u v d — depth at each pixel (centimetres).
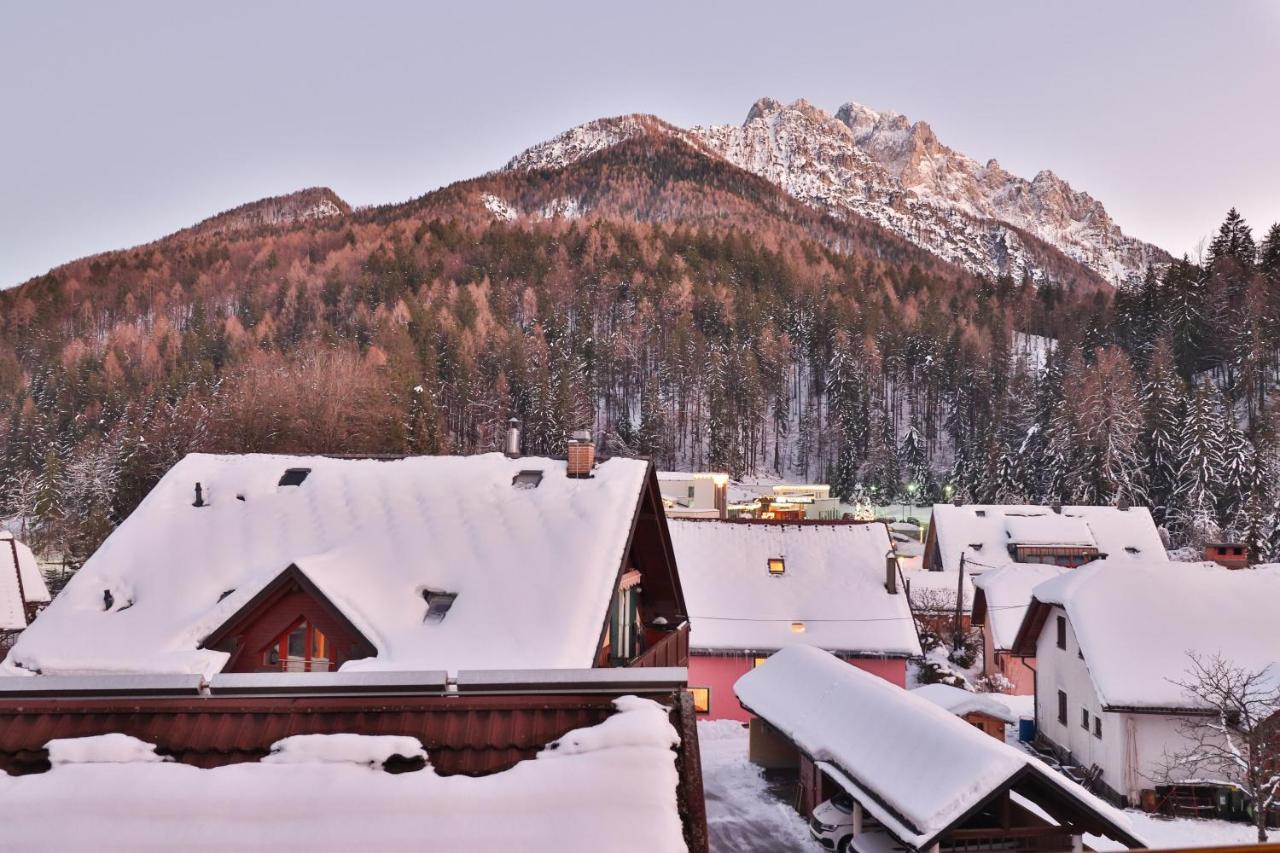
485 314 14788
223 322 14862
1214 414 8388
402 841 697
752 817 2444
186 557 1988
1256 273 11788
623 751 766
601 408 13825
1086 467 8219
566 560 1861
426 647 1669
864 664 3612
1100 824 1708
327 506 2102
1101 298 17725
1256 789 2173
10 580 4638
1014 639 3716
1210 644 2711
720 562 3956
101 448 9588
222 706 828
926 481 11631
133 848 695
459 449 10425
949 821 1675
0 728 809
